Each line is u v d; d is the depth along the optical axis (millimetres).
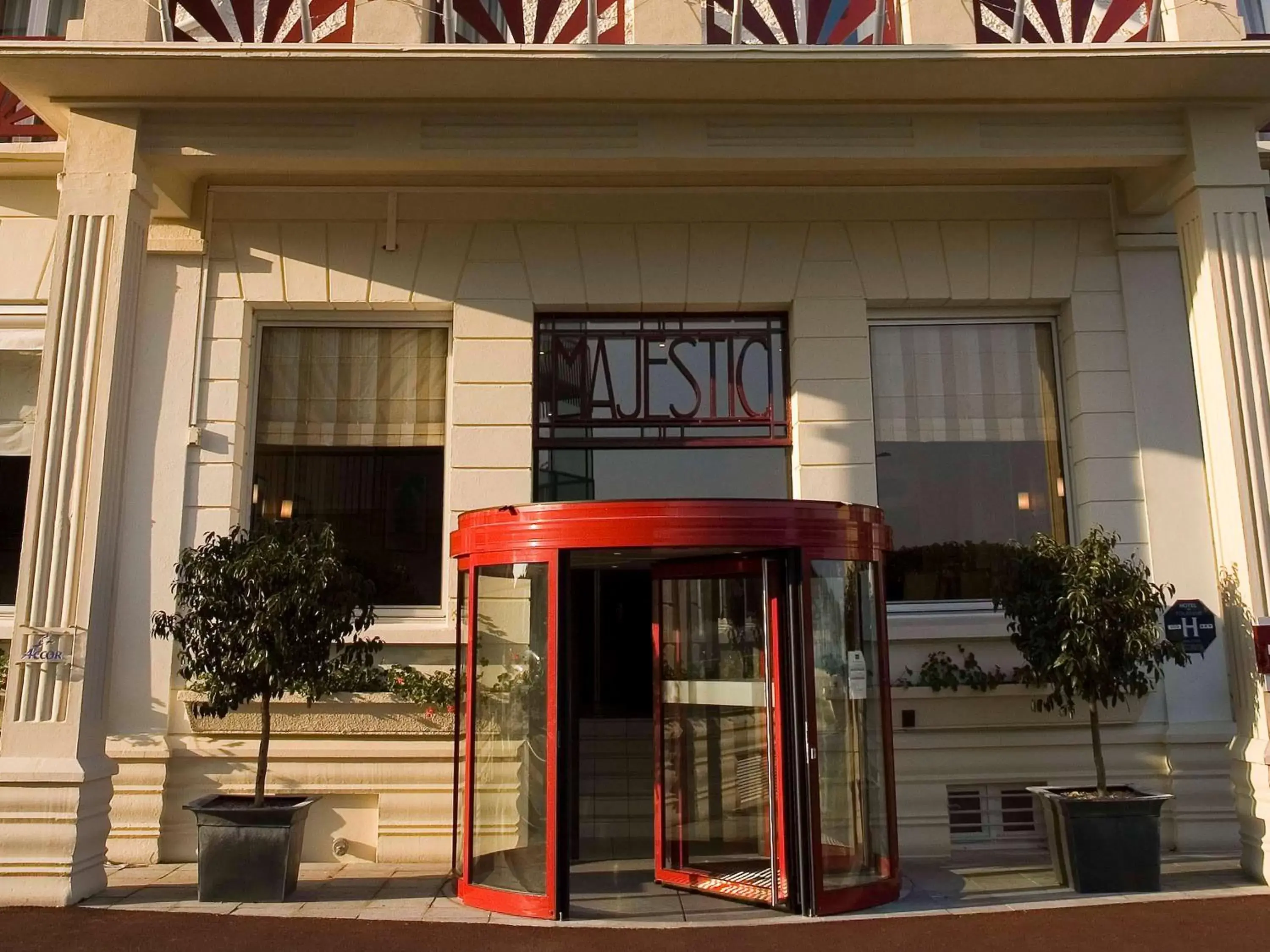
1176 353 8391
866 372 8352
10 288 8359
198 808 6398
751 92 7371
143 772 7547
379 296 8305
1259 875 6746
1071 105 7547
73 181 7227
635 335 8641
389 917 5996
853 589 6527
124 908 6180
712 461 8531
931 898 6426
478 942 5504
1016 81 7289
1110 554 6824
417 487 8398
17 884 6223
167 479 7973
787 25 7742
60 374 6957
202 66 7008
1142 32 8023
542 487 8391
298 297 8297
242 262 8312
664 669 6934
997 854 7758
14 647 6605
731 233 8484
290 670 6332
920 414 8570
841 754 6328
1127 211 8477
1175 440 8258
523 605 6395
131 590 7805
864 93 7406
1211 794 7723
